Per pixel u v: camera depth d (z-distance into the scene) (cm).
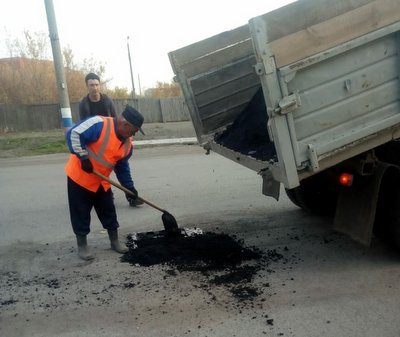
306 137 365
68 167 455
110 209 479
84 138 428
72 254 487
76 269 444
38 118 2259
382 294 371
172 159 1151
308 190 560
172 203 686
